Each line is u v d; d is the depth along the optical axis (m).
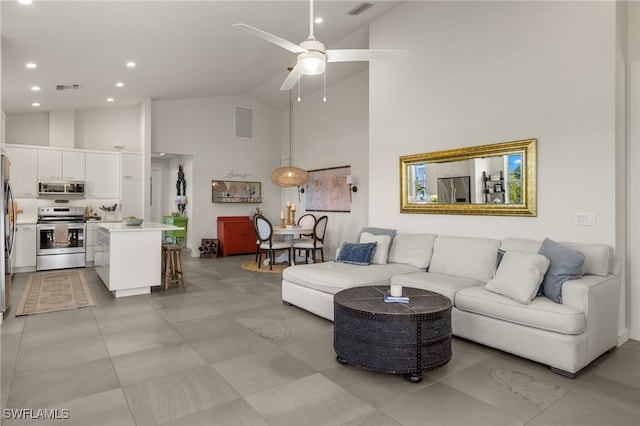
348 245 4.86
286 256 7.82
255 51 5.93
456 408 2.28
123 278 4.88
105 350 3.14
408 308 2.72
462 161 4.28
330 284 3.91
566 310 2.69
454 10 4.38
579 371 2.78
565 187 3.48
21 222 6.49
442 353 2.68
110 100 7.26
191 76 6.69
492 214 4.02
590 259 3.11
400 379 2.65
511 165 3.86
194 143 8.66
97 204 7.52
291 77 3.38
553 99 3.56
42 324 3.79
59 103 6.80
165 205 10.30
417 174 4.79
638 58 3.35
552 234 3.58
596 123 3.29
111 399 2.37
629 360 2.97
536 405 2.31
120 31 4.30
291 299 4.45
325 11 4.86
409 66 4.91
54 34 4.12
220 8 4.21
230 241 8.72
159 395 2.42
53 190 6.90
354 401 2.36
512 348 2.96
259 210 9.33
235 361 2.94
